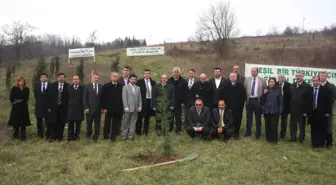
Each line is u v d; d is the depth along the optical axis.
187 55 31.69
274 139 8.11
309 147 7.82
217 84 9.03
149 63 25.25
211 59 31.53
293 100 8.37
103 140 8.24
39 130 8.70
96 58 26.47
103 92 8.25
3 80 18.52
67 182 5.33
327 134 7.92
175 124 9.66
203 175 5.63
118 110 8.19
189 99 9.07
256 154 7.05
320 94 7.73
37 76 15.14
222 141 8.21
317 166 6.29
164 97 6.88
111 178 5.48
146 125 9.08
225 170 5.93
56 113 8.20
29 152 7.09
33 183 5.33
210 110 8.90
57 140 8.23
